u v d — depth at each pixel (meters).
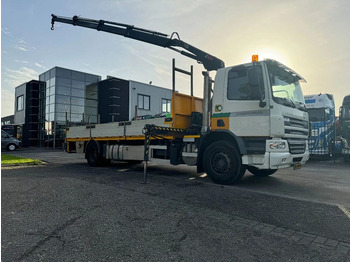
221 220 3.93
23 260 2.73
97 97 30.53
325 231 3.55
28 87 31.44
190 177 7.73
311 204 4.82
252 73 6.11
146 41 9.22
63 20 10.20
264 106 5.98
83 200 4.96
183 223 3.79
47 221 3.85
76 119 28.70
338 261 2.76
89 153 10.71
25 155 17.27
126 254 2.87
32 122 30.20
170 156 7.80
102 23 9.59
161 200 4.98
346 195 5.62
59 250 2.96
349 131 13.49
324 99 13.50
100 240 3.22
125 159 9.28
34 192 5.59
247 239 3.28
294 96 6.87
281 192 5.84
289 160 5.99
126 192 5.61
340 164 12.66
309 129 7.48
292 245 3.12
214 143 6.73
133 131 8.94
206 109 7.07
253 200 5.07
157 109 32.41
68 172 8.64
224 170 6.51
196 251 2.95
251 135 6.13
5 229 3.55
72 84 28.61
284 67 6.63
